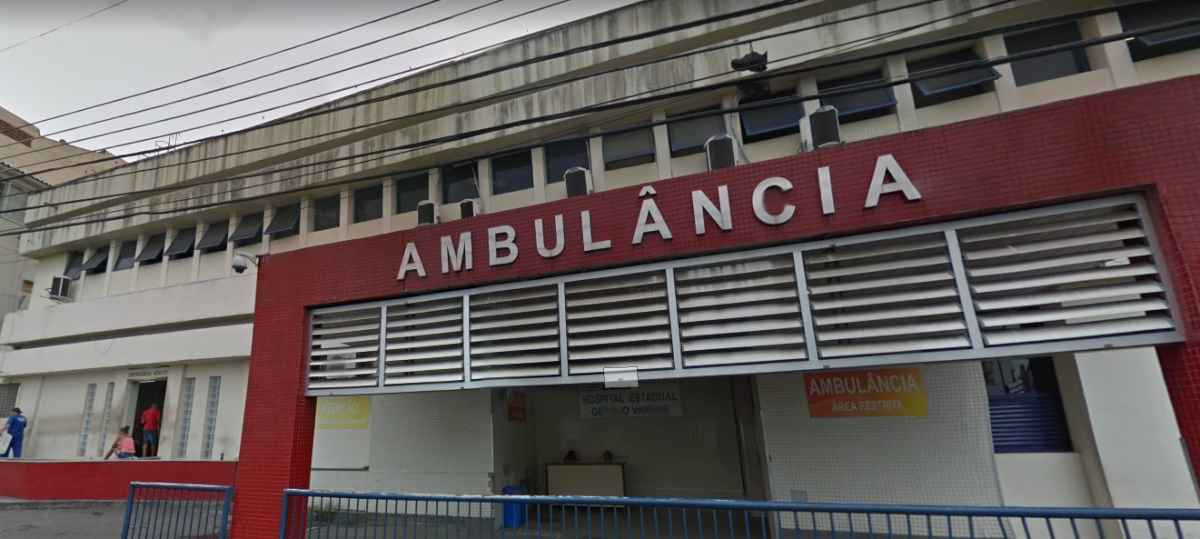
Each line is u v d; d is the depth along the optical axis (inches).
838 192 185.6
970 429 278.4
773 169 196.1
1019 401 284.8
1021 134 169.8
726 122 376.8
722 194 199.8
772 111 368.5
